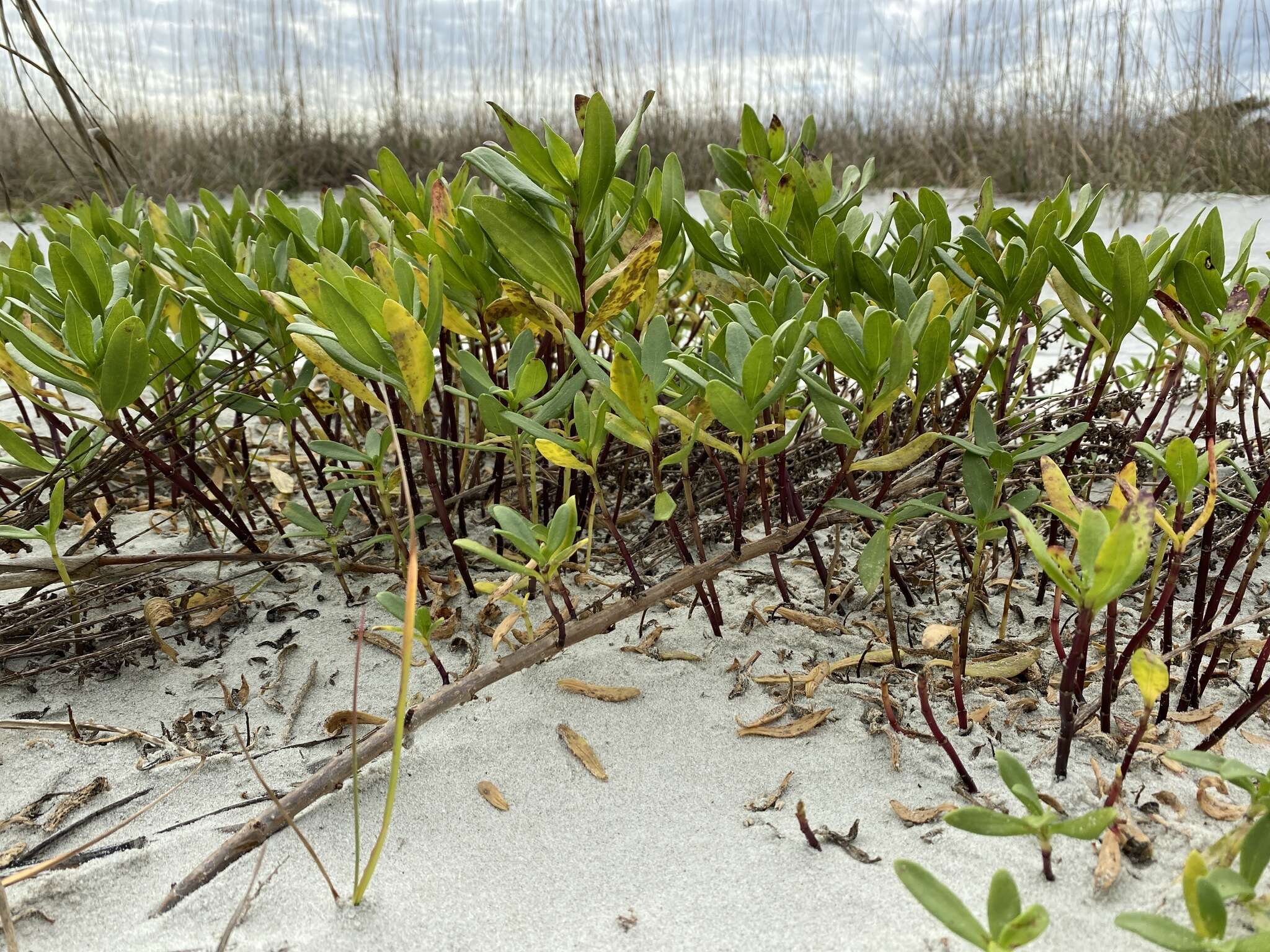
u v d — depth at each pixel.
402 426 1.79
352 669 1.51
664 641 1.54
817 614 1.61
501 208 1.33
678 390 1.42
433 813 1.17
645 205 1.73
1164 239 1.56
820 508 1.36
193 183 10.23
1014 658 1.38
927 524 1.78
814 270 1.60
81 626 1.51
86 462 1.73
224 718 1.40
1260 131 7.66
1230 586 1.68
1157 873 1.00
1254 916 0.86
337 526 1.65
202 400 1.78
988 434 1.29
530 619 1.61
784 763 1.24
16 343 1.39
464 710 1.38
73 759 1.31
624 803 1.18
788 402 1.48
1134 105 8.23
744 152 2.02
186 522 2.10
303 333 1.32
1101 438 1.83
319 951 0.96
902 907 0.98
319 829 1.14
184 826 1.17
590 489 1.83
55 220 2.37
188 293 1.70
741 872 1.05
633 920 0.99
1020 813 1.10
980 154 9.25
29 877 1.08
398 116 11.24
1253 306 1.35
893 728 1.26
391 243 1.69
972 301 1.36
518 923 1.00
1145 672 0.94
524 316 1.62
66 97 2.23
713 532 1.90
